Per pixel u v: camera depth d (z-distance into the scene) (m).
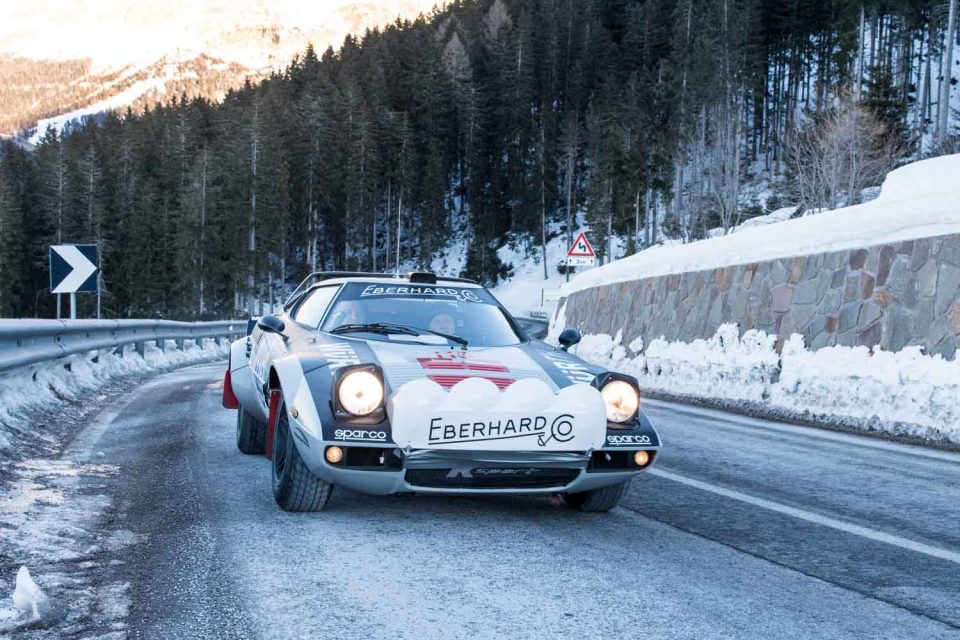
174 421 7.78
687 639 2.56
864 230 9.41
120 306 71.50
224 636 2.51
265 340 5.56
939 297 7.98
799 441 7.30
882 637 2.65
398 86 104.31
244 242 68.69
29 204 78.12
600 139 84.12
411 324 4.95
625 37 102.50
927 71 67.25
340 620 2.65
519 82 96.12
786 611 2.88
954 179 11.66
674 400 11.10
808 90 87.56
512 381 4.04
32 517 3.86
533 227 83.69
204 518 4.02
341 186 84.69
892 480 5.56
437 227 87.31
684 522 4.27
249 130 71.75
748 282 11.44
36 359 8.15
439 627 2.60
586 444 3.85
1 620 2.55
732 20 75.00
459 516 4.17
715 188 58.72
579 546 3.68
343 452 3.67
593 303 17.94
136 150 88.94
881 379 8.14
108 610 2.73
